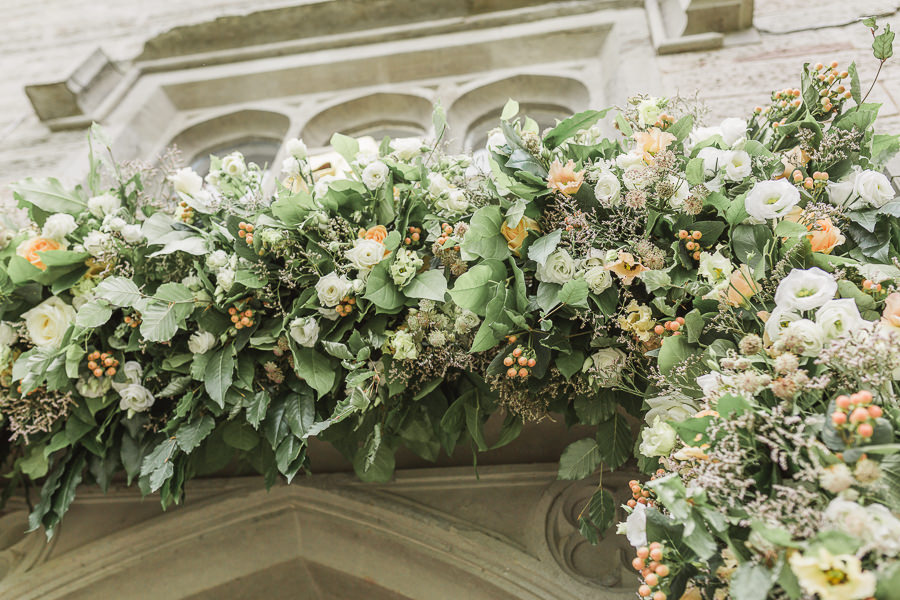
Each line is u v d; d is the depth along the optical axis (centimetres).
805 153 141
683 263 124
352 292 139
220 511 177
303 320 136
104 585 171
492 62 303
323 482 179
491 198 148
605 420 139
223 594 174
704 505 87
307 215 144
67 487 150
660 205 130
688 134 143
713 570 92
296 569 173
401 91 301
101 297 138
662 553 94
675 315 126
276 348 141
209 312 145
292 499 177
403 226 147
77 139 296
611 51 271
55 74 345
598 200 135
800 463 89
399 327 141
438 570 160
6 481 194
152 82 335
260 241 142
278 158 279
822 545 75
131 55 348
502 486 173
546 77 282
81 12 394
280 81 326
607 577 150
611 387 136
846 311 99
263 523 175
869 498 84
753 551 85
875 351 89
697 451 97
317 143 301
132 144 301
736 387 99
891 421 89
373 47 318
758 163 139
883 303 111
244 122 323
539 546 156
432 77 311
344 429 149
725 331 119
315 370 138
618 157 135
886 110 192
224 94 332
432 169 162
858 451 82
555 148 148
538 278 132
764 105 208
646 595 93
